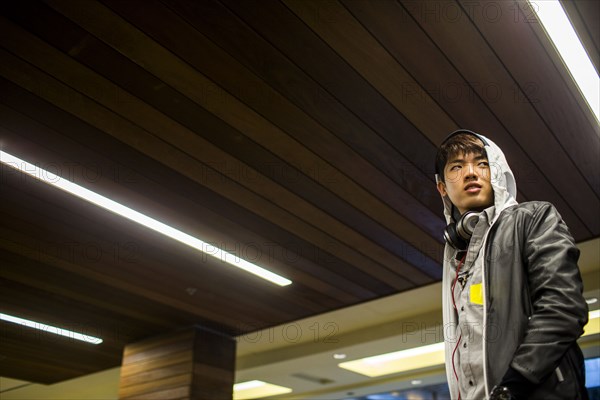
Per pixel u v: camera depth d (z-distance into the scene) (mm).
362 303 5695
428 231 4445
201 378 5883
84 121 3230
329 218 4258
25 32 2686
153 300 5500
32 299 5367
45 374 7527
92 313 5738
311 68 2969
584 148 3555
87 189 3783
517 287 1270
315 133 3414
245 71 2973
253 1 2594
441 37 2811
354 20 2709
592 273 5176
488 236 1378
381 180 3846
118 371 7434
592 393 6664
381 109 3248
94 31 2711
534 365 1111
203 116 3258
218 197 3969
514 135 3473
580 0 2576
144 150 3486
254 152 3561
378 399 8727
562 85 3094
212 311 5770
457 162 1603
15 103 3064
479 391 1253
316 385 8328
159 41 2785
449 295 1496
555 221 1313
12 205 3900
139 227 4254
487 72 3020
